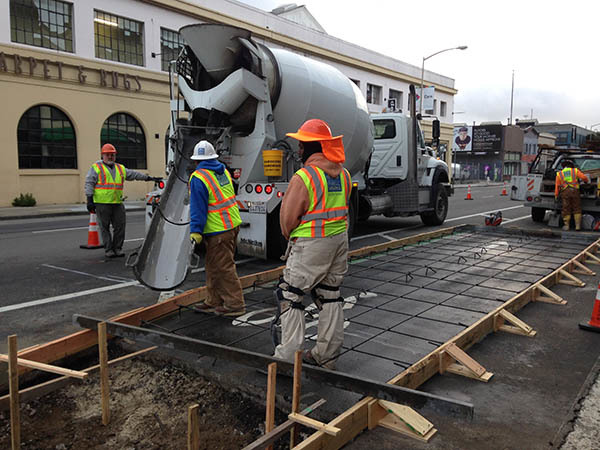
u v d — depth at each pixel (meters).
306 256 3.34
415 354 3.99
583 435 2.89
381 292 5.79
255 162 7.16
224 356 2.94
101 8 19.19
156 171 21.83
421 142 12.09
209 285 4.88
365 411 2.92
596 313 4.66
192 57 7.32
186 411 3.26
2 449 2.86
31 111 17.80
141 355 3.98
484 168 56.78
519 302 5.23
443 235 10.32
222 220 4.62
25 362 3.07
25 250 8.74
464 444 2.80
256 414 3.23
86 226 12.56
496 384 3.55
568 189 11.39
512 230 10.49
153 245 5.60
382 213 11.13
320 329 3.50
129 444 2.91
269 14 25.62
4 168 16.98
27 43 17.47
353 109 8.84
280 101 7.38
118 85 19.98
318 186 3.32
